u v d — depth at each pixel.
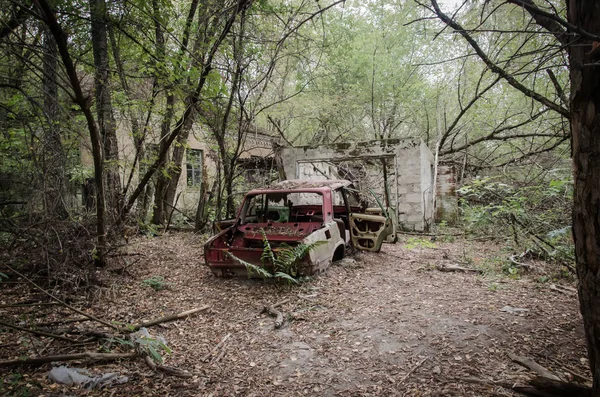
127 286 5.73
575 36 1.95
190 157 13.67
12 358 3.38
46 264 5.42
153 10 5.43
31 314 4.44
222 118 9.80
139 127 7.92
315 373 3.23
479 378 3.00
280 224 6.68
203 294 5.47
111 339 3.67
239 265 5.93
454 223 12.09
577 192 2.00
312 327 4.21
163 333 4.13
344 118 16.78
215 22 6.14
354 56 14.87
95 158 5.43
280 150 12.61
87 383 2.99
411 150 10.94
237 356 3.58
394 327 4.11
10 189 6.14
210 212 11.45
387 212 8.20
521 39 4.88
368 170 13.65
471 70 9.17
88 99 4.85
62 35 3.88
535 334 3.79
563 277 5.72
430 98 15.10
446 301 4.91
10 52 4.19
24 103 5.64
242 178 13.80
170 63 5.64
